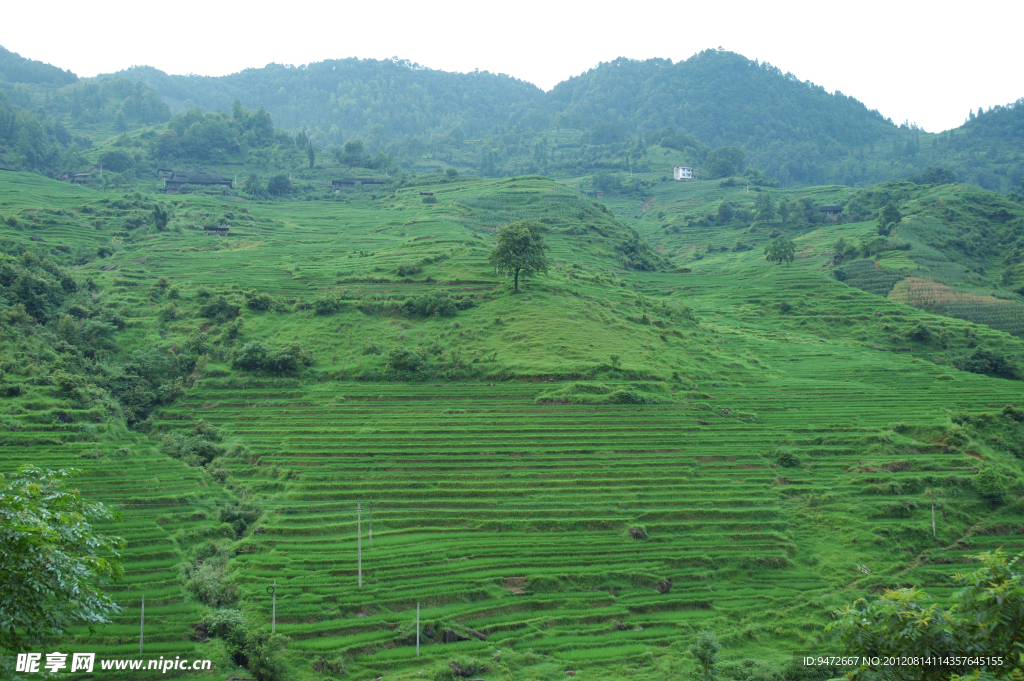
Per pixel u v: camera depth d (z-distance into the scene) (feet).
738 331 412.98
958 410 287.89
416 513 212.64
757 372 337.52
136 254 444.14
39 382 256.11
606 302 390.83
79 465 216.74
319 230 572.10
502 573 188.44
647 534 208.33
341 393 289.12
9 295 306.96
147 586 171.01
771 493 229.86
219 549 192.75
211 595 170.40
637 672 158.30
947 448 256.93
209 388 289.74
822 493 231.30
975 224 653.30
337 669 153.58
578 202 646.74
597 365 304.30
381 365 310.04
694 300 490.49
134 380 282.36
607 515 215.10
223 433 257.55
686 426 267.18
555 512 215.10
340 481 226.99
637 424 267.80
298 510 212.02
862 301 471.62
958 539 214.90
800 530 216.54
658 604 183.83
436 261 427.74
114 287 363.76
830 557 205.26
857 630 81.76
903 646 78.48
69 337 297.74
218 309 344.08
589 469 237.66
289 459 238.68
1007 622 74.38
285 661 153.07
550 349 318.86
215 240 499.92
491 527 208.33
